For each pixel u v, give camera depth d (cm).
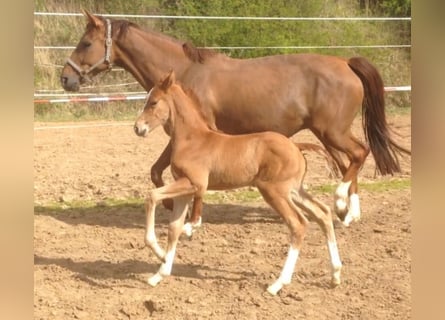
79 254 816
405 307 718
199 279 764
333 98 869
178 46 895
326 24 1894
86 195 1004
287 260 739
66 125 1484
